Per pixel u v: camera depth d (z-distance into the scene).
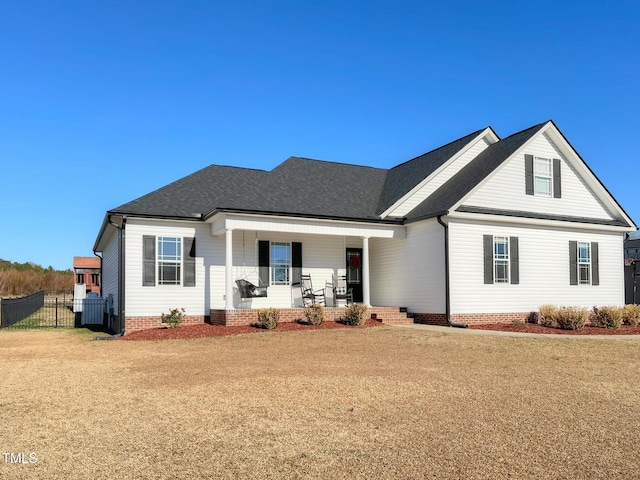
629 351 12.98
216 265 18.86
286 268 20.42
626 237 23.09
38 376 9.75
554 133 21.03
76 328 20.42
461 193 19.03
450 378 9.52
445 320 18.33
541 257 20.42
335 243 21.47
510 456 5.61
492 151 21.83
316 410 7.32
